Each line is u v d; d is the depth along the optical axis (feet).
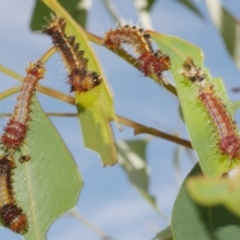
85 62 1.41
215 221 1.41
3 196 1.41
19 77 1.44
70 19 1.42
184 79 1.39
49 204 1.42
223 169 1.34
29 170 1.42
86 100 1.42
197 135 1.36
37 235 1.41
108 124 1.42
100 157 1.42
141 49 1.41
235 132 1.35
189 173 1.42
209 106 1.36
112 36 1.41
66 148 1.43
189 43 1.41
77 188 1.42
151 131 1.50
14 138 1.42
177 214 1.41
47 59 1.44
